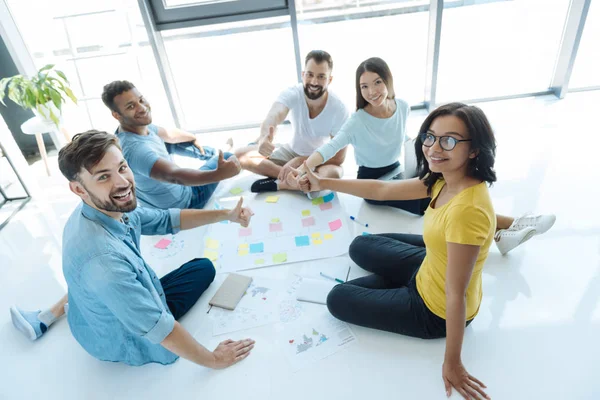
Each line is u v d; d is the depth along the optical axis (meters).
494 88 3.33
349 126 2.14
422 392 1.37
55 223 2.48
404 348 1.53
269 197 2.47
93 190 1.19
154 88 3.15
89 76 3.06
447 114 1.16
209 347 1.59
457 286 1.21
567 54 3.00
